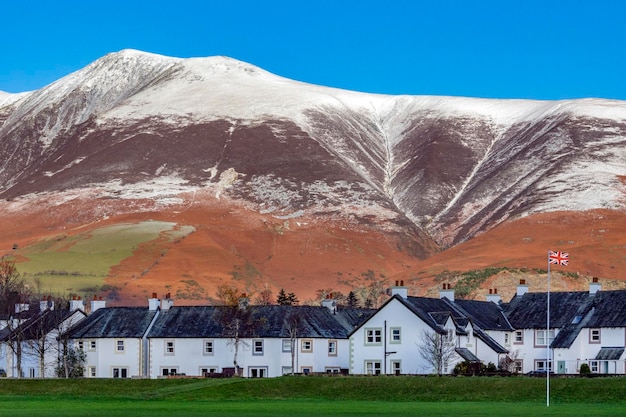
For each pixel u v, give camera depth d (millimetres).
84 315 170750
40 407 111750
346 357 158625
